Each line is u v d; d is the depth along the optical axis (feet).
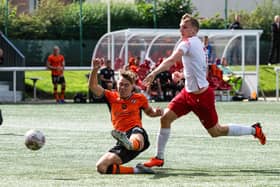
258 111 132.05
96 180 52.85
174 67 163.73
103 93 58.54
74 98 162.61
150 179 53.42
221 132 62.75
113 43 169.37
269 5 228.84
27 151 72.23
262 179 53.62
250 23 226.17
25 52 200.85
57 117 118.11
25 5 228.43
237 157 68.39
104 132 92.94
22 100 172.14
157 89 164.86
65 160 65.51
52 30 203.82
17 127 100.01
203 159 66.90
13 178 54.03
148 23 217.36
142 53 169.78
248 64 180.34
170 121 60.49
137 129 57.16
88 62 206.28
